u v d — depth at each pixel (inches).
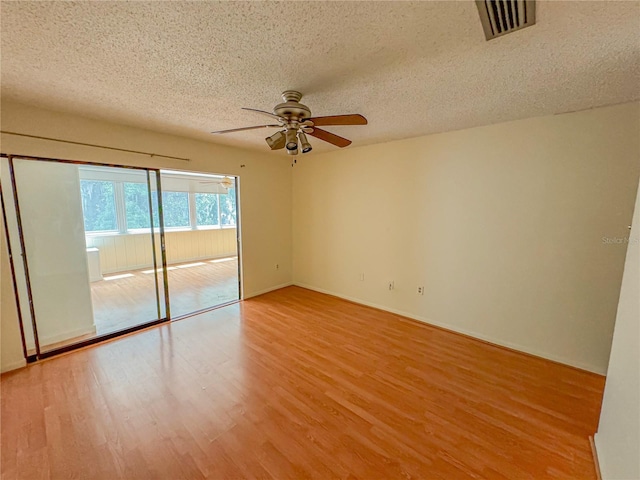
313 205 182.7
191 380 91.8
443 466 61.9
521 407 80.0
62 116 101.3
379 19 49.7
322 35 54.5
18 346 98.0
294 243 198.1
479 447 66.8
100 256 191.6
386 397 84.1
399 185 141.7
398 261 145.9
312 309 155.6
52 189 107.2
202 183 304.7
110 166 116.2
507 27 50.3
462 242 123.6
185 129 121.6
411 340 120.2
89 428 71.6
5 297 95.0
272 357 106.1
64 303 112.3
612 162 90.1
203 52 60.7
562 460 63.4
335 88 78.5
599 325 95.5
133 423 73.4
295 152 86.9
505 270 113.2
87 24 50.8
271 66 66.6
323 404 81.0
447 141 124.0
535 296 107.1
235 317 144.3
